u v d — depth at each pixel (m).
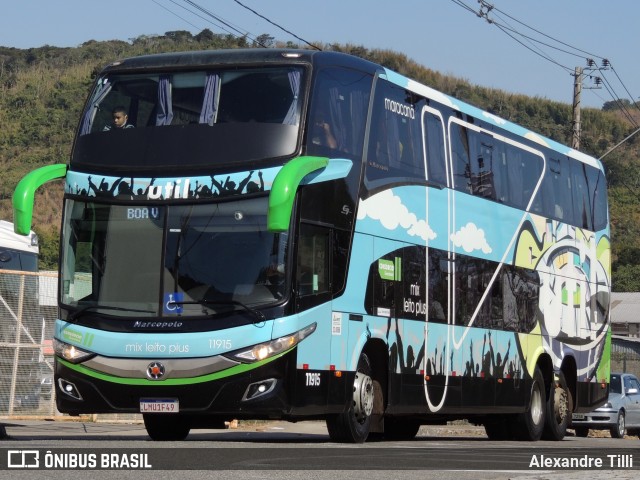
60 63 131.62
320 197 14.38
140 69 14.93
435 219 17.47
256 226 13.88
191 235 14.02
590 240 23.83
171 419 16.05
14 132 101.56
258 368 13.60
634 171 119.12
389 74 16.42
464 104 18.91
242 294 13.77
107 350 13.99
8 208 78.19
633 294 79.44
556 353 21.94
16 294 22.33
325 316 14.41
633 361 57.06
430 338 17.20
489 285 19.23
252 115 14.28
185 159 14.27
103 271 14.23
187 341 13.74
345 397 14.89
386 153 16.08
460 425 34.47
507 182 20.17
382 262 15.83
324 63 14.80
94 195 14.45
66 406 14.29
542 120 138.88
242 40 115.38
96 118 14.89
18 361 22.34
